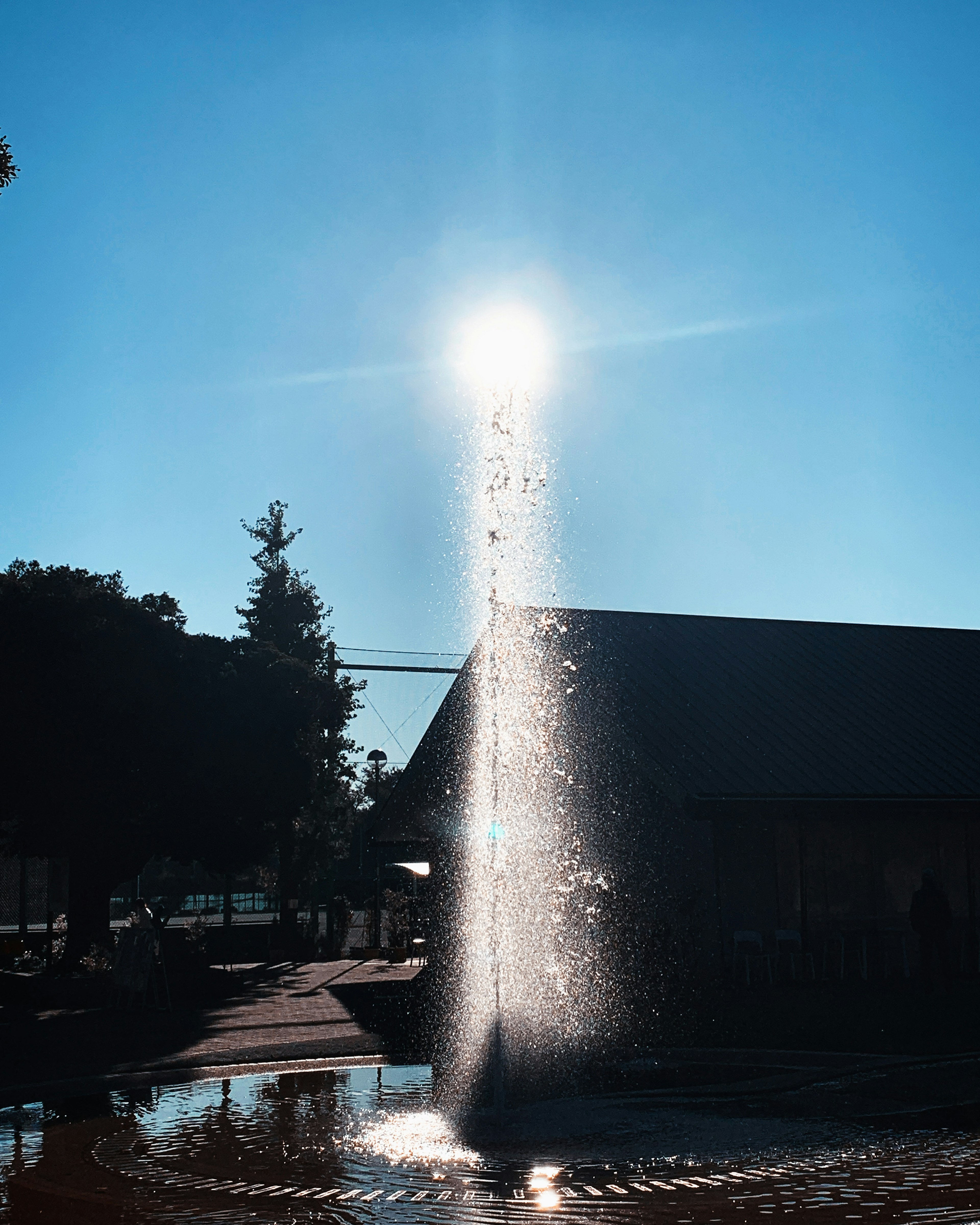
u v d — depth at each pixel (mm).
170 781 27203
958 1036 13406
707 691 23359
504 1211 6207
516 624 20438
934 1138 7895
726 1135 8133
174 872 83438
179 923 51062
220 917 54375
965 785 21797
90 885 28875
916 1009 16141
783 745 21828
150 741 26797
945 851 22562
